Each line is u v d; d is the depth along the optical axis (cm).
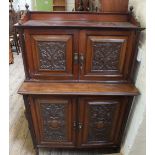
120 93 132
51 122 150
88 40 126
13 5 403
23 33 123
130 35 126
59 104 142
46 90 132
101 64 135
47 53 130
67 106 142
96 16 134
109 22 134
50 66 135
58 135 157
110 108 145
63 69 136
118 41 127
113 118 150
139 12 134
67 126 153
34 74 138
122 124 153
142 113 131
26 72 137
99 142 162
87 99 139
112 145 165
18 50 403
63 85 138
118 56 133
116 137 160
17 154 170
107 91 134
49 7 335
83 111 145
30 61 133
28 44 127
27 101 138
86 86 138
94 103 141
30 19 133
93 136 158
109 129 156
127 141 160
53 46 128
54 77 139
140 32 129
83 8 193
